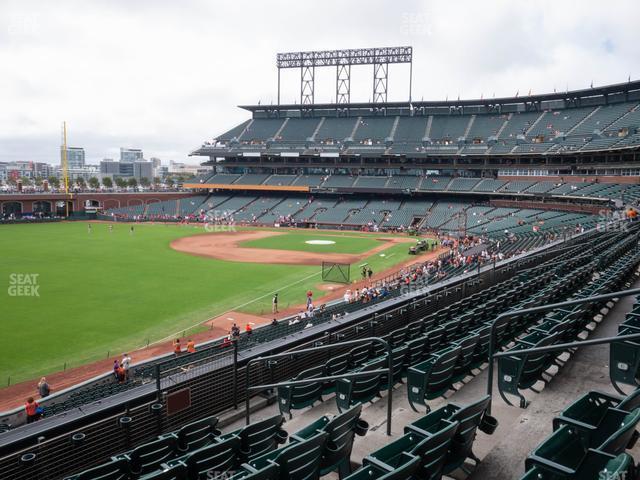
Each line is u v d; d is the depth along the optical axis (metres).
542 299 15.01
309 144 107.19
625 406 6.40
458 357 10.94
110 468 8.70
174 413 11.91
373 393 10.95
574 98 90.00
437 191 94.62
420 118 106.69
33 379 23.91
